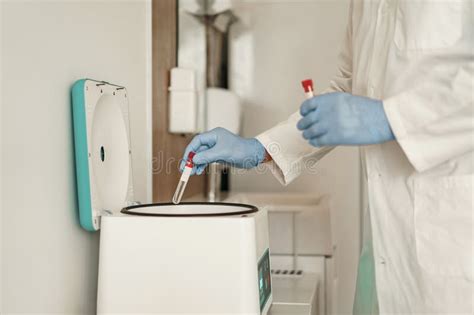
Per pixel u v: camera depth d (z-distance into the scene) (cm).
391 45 111
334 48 246
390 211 114
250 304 97
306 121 101
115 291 100
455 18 104
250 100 253
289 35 249
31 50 90
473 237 105
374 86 117
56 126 99
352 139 99
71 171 106
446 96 96
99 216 108
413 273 112
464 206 105
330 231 180
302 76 249
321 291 178
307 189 249
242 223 97
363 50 124
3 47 82
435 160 99
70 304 106
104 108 116
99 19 119
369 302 130
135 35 143
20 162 87
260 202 221
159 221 99
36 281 93
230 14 219
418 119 98
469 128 96
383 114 99
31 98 90
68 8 104
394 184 114
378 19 118
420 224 109
